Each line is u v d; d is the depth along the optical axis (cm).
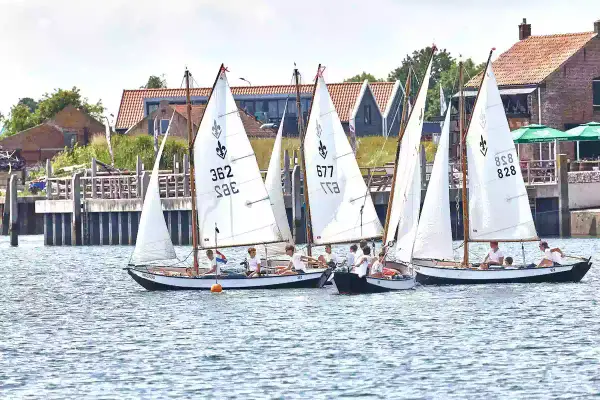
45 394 8175
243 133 13675
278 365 8969
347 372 8650
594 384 8119
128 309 12206
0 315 12069
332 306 11919
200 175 13700
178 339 10231
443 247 13538
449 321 10831
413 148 13725
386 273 13200
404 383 8256
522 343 9650
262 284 13350
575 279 13650
